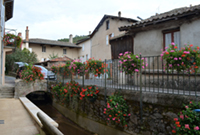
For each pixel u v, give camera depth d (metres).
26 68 10.70
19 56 21.11
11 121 4.87
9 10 14.53
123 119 4.91
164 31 6.71
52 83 10.42
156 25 6.88
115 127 5.32
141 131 4.45
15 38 11.45
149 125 4.26
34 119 4.64
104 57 20.78
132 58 4.75
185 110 3.49
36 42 25.70
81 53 28.50
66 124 7.42
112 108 4.73
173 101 3.72
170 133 3.78
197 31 5.69
